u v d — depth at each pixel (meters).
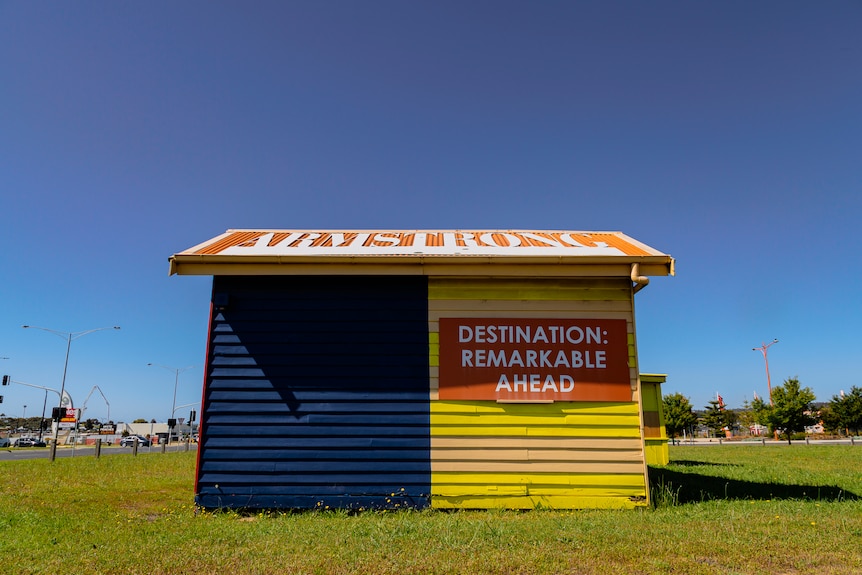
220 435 9.43
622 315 9.85
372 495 9.27
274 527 7.72
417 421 9.51
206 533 7.38
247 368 9.66
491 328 9.80
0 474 16.23
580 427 9.48
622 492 9.26
